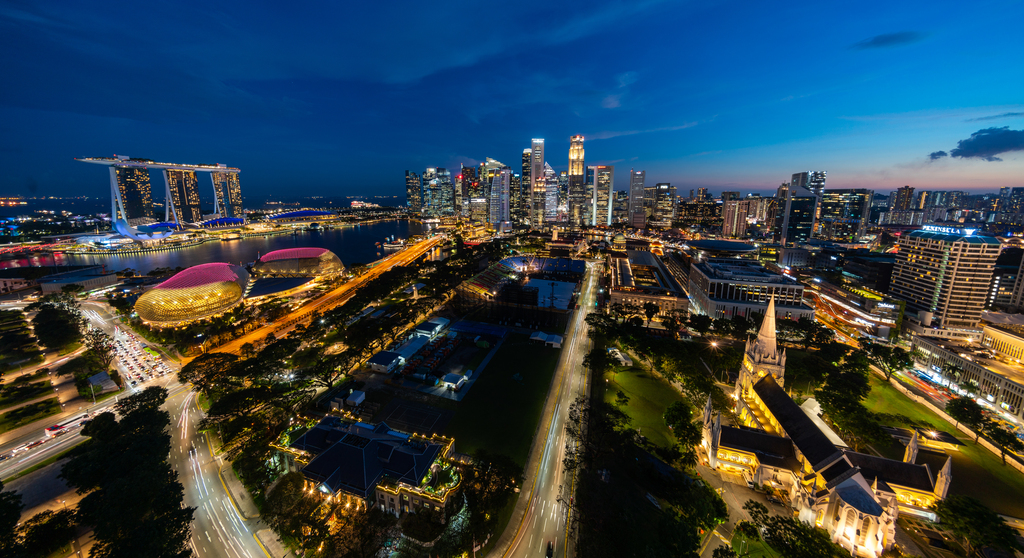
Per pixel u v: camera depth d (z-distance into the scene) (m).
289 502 92.75
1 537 80.19
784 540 78.81
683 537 77.94
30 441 121.81
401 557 81.94
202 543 86.62
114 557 74.19
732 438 106.62
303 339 189.50
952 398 141.12
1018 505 100.25
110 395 150.38
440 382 155.88
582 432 125.12
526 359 180.12
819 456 92.56
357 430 112.00
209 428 124.62
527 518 93.94
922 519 90.44
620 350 189.12
